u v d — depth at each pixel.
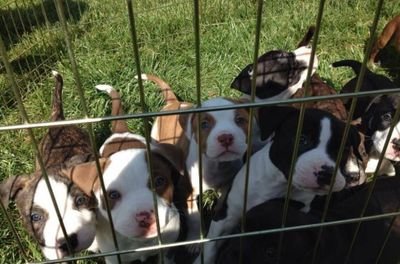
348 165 0.44
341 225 0.41
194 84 0.69
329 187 0.36
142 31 0.78
